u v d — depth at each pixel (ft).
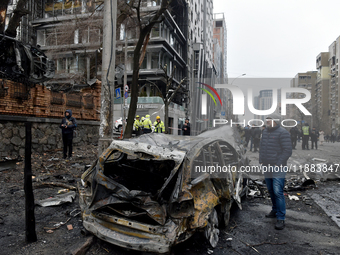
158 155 9.96
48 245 10.67
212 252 10.66
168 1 29.66
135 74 31.01
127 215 9.63
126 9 44.19
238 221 14.38
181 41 127.65
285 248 11.27
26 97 29.96
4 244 10.63
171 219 9.34
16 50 29.66
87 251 10.43
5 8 30.14
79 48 90.33
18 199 15.93
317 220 14.69
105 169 12.57
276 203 13.65
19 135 28.84
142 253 10.07
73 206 15.26
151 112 91.04
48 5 111.55
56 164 25.57
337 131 103.91
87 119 43.37
